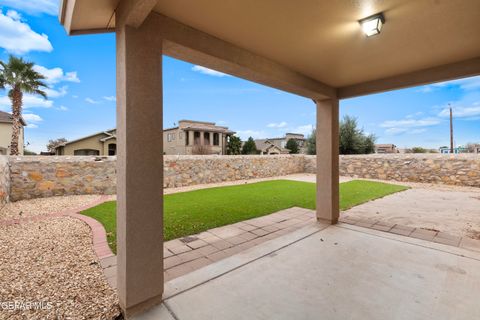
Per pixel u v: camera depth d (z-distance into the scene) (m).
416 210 5.07
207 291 2.16
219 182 9.69
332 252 2.95
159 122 1.93
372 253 2.92
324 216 4.13
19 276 2.40
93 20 1.99
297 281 2.31
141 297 1.87
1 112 18.31
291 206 5.44
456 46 2.62
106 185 7.01
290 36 2.36
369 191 7.33
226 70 2.71
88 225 4.02
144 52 1.83
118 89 1.86
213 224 4.07
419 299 2.02
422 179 9.23
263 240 3.38
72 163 6.63
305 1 1.83
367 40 2.45
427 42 2.53
